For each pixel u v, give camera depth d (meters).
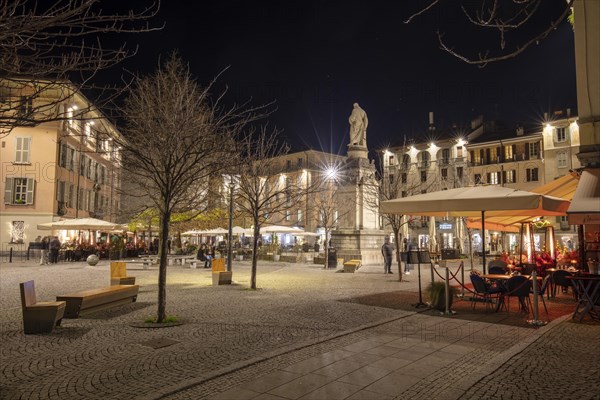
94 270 23.72
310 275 21.89
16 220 36.59
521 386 5.36
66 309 9.84
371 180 29.94
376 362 6.42
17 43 4.52
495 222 16.89
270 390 5.27
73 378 5.71
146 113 15.91
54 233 37.41
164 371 5.99
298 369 6.08
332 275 21.89
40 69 4.74
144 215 29.41
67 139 39.62
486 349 7.15
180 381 5.57
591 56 11.32
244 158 22.73
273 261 35.12
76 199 42.03
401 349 7.15
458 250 35.41
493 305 11.80
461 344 7.48
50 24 4.33
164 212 9.66
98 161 48.53
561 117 54.88
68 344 7.51
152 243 43.66
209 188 23.58
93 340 7.80
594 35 11.31
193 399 4.98
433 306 11.09
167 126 12.98
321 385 5.44
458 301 12.62
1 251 35.94
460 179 52.97
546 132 54.56
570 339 7.78
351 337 8.02
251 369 6.09
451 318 9.98
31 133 37.16
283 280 19.20
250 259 37.78
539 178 55.19
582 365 6.20
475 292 11.07
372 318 9.88
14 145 36.94
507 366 6.16
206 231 32.84
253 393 5.17
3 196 36.56
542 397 5.01
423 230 57.72
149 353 6.91
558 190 13.79
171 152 9.87
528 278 10.52
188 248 42.44
